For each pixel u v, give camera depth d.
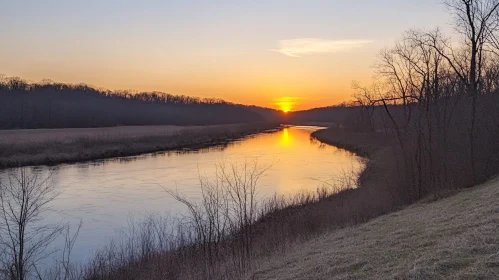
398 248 8.97
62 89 123.38
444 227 9.66
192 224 16.97
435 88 21.48
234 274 10.56
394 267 7.63
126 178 32.62
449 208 12.60
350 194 23.44
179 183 30.11
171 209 22.58
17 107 92.00
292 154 49.19
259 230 16.09
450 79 24.55
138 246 15.55
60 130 76.81
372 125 63.06
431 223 10.76
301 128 143.88
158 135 66.44
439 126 19.80
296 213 19.05
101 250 15.67
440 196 16.39
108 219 20.78
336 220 16.89
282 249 12.45
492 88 22.95
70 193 26.94
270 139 79.19
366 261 8.60
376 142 49.88
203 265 11.74
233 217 18.20
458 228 9.20
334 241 11.92
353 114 77.50
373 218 15.71
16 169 35.53
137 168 38.06
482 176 17.77
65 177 32.91
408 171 19.80
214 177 32.03
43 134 62.38
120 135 63.16
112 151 48.84
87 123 100.44
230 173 33.75
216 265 11.77
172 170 36.56
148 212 21.97
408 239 9.55
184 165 39.75
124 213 21.98
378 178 25.75
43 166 38.66
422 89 22.33
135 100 149.00
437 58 25.23
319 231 15.35
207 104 184.50
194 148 58.78
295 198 23.34
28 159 39.50
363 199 20.58
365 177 29.45
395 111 28.89
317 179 31.39
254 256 12.39
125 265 13.00
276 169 36.44
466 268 6.45
